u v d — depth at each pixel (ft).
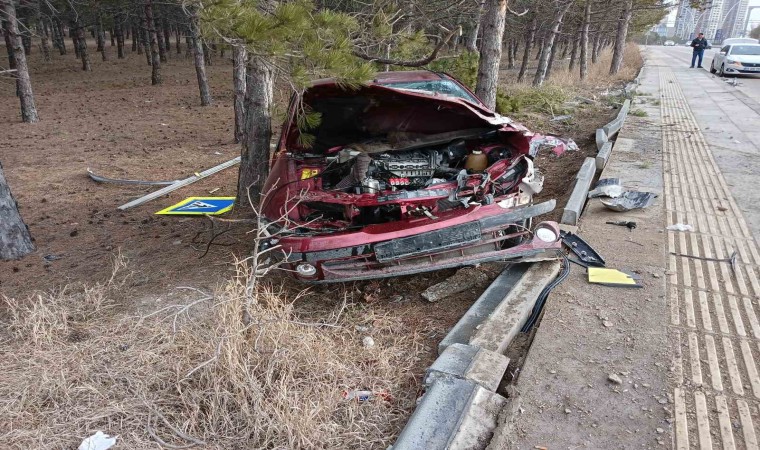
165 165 33.58
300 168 15.60
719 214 18.22
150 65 105.19
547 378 10.09
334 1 19.53
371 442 9.03
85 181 30.40
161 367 10.67
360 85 14.88
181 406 9.87
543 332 11.58
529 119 39.32
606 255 15.17
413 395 10.23
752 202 19.35
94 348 11.74
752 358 10.54
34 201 26.99
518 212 13.64
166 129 46.62
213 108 59.00
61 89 76.54
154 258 18.45
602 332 11.52
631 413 9.14
